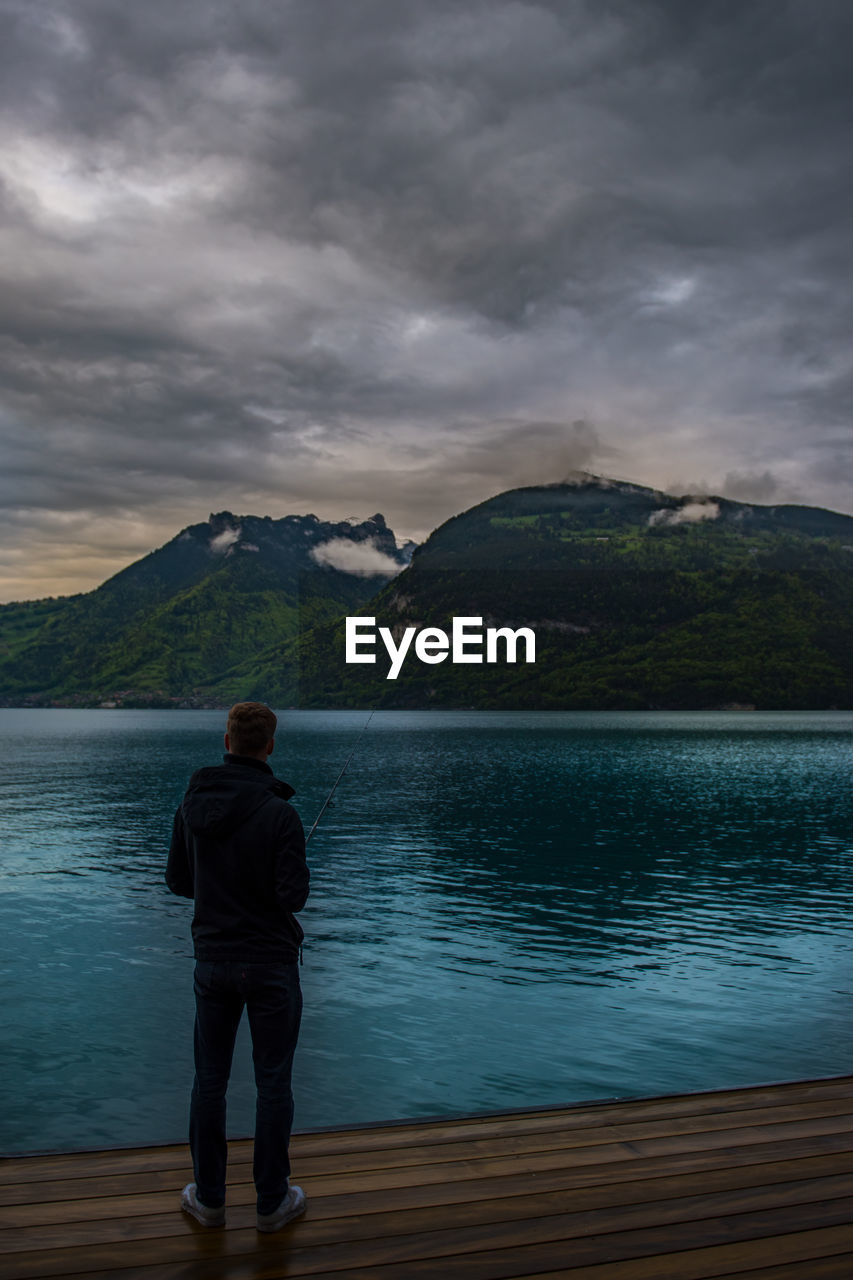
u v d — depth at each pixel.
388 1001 9.10
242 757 3.13
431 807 29.39
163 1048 7.92
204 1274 2.68
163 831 23.61
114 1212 3.05
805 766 48.91
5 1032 8.30
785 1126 3.79
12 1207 3.07
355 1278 2.68
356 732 96.44
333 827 24.23
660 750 64.38
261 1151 2.95
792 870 17.56
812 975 10.07
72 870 17.69
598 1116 3.89
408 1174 3.34
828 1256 2.82
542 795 33.53
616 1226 2.98
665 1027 8.28
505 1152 3.53
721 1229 2.96
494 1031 8.17
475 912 13.60
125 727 122.12
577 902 14.38
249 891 3.01
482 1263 2.76
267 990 2.99
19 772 46.06
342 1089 6.83
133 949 11.48
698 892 15.30
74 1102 6.78
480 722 125.50
